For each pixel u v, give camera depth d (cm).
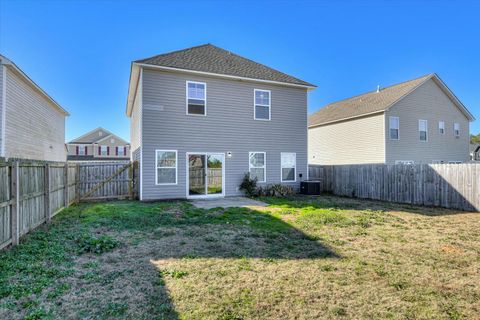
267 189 1388
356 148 2125
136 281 373
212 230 657
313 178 1709
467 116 2278
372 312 301
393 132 1942
